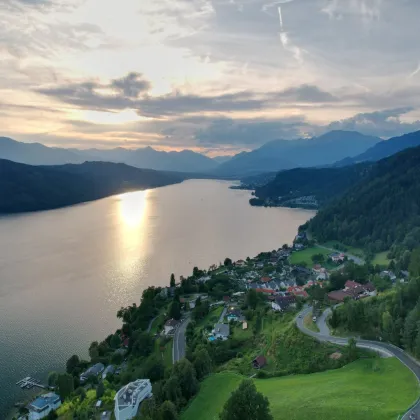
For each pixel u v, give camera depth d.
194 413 107.81
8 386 152.38
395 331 118.31
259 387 110.62
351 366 112.38
